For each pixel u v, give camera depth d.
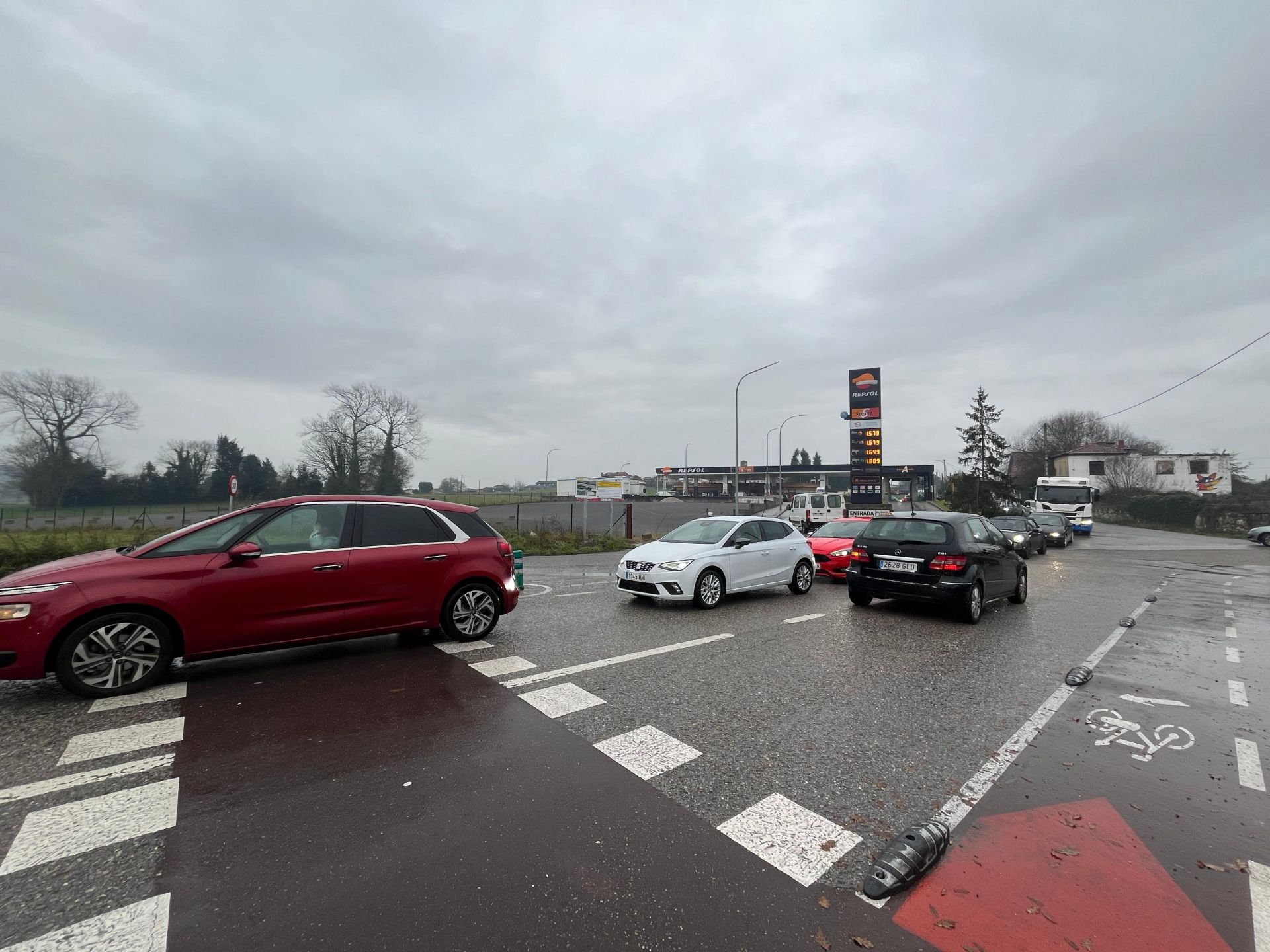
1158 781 3.66
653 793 3.40
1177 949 2.25
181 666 5.77
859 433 39.62
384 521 6.26
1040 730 4.46
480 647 6.60
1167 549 23.64
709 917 2.38
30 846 2.82
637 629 7.65
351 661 5.97
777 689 5.32
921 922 2.38
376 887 2.53
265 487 74.06
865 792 3.47
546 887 2.55
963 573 8.23
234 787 3.41
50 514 49.88
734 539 9.77
